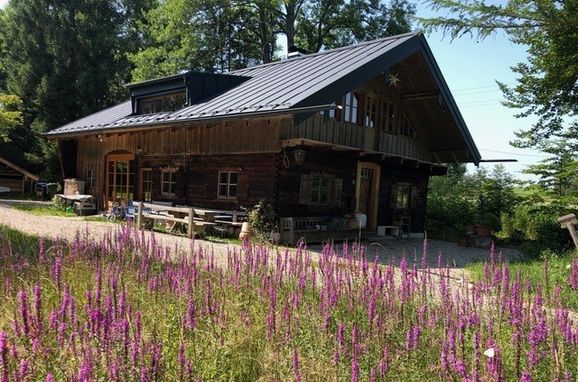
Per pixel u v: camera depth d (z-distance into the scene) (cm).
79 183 1925
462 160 1709
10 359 275
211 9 2762
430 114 1625
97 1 3105
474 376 281
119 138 1783
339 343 326
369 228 1606
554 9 707
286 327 363
